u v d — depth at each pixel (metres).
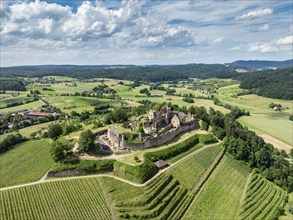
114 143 174.25
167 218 121.12
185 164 163.00
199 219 125.25
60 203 122.06
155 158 159.38
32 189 131.62
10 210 116.81
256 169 181.25
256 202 144.25
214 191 147.12
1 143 190.38
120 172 144.12
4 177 147.62
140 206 122.06
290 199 157.00
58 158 151.12
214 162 176.12
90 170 145.88
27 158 171.00
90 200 124.56
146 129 189.38
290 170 177.25
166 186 139.62
